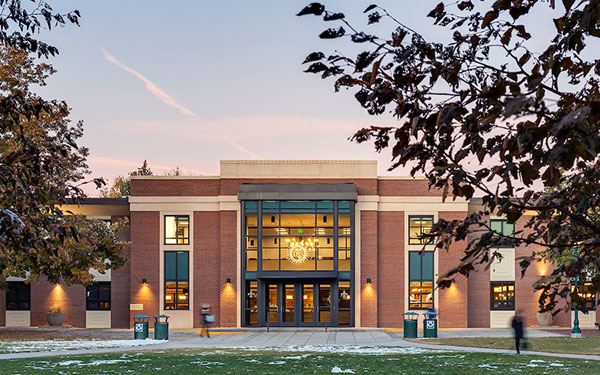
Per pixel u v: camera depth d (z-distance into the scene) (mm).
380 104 3438
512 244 3797
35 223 5824
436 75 3412
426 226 42688
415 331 34156
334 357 21750
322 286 41906
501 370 17406
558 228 3850
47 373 16391
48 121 24578
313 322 41625
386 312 42438
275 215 41562
